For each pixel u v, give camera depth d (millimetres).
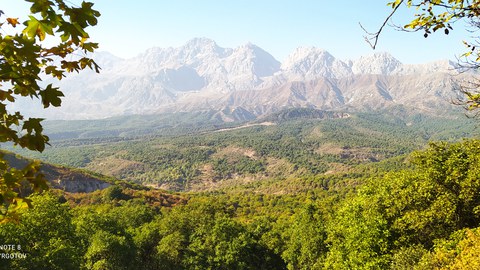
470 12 4898
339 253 28500
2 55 2959
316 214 47656
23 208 3445
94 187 111625
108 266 36656
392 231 26000
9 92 3096
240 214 111000
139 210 67250
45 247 25812
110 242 37906
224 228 54438
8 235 24625
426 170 25922
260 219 85000
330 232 32250
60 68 3391
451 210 22281
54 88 3174
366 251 25109
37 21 2971
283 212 108000
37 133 3133
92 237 40625
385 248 24156
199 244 51750
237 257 50562
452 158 25109
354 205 28859
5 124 3123
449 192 23844
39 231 27344
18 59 2984
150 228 54469
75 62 3400
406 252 20250
